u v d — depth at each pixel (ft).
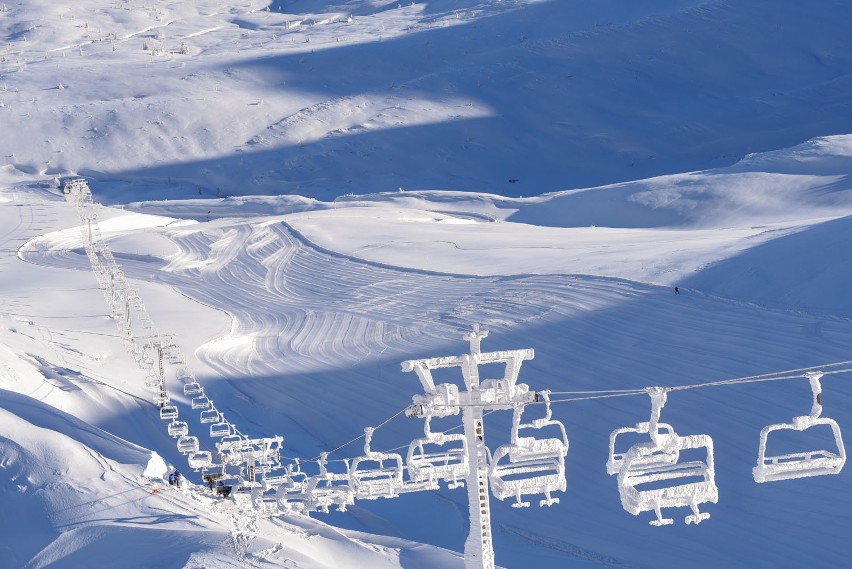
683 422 250.57
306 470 261.85
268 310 422.00
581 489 238.07
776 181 565.12
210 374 330.13
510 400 76.64
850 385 246.47
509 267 412.16
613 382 278.05
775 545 204.74
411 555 183.21
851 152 588.09
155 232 574.15
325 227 552.00
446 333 340.59
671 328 298.76
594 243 443.32
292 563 143.95
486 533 77.77
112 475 173.17
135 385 291.58
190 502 168.66
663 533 216.74
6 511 162.81
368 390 312.91
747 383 259.19
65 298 408.46
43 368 273.13
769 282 310.04
